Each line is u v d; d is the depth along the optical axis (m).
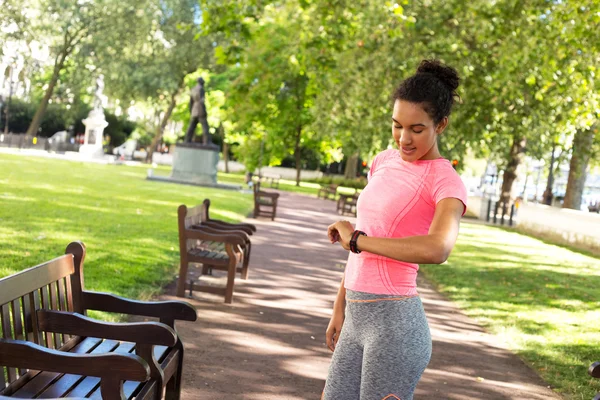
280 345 6.27
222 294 7.82
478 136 24.48
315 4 16.14
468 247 18.36
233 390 4.84
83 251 4.01
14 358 2.87
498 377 6.02
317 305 8.41
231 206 21.59
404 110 2.49
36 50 48.81
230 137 55.75
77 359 2.85
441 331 7.69
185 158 31.61
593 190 57.88
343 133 29.12
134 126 69.06
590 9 14.10
